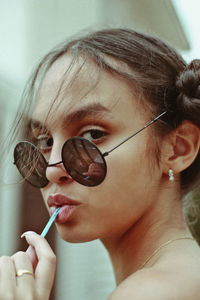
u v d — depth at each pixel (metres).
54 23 5.88
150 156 1.52
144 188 1.50
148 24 7.43
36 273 1.27
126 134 1.49
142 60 1.61
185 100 1.59
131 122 1.51
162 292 1.16
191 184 1.68
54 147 1.53
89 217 1.47
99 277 5.50
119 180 1.46
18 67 5.34
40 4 5.76
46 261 1.30
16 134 1.90
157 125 1.55
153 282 1.19
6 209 4.82
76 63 1.56
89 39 1.65
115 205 1.46
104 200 1.46
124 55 1.58
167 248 1.46
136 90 1.54
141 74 1.57
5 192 4.81
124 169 1.47
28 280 1.23
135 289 1.19
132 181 1.48
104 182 1.45
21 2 5.50
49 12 5.86
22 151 1.69
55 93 1.56
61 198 1.50
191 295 1.18
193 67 1.68
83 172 1.44
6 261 1.27
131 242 1.54
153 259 1.48
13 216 4.86
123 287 1.22
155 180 1.53
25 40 5.51
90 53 1.57
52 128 1.55
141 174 1.49
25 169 1.68
